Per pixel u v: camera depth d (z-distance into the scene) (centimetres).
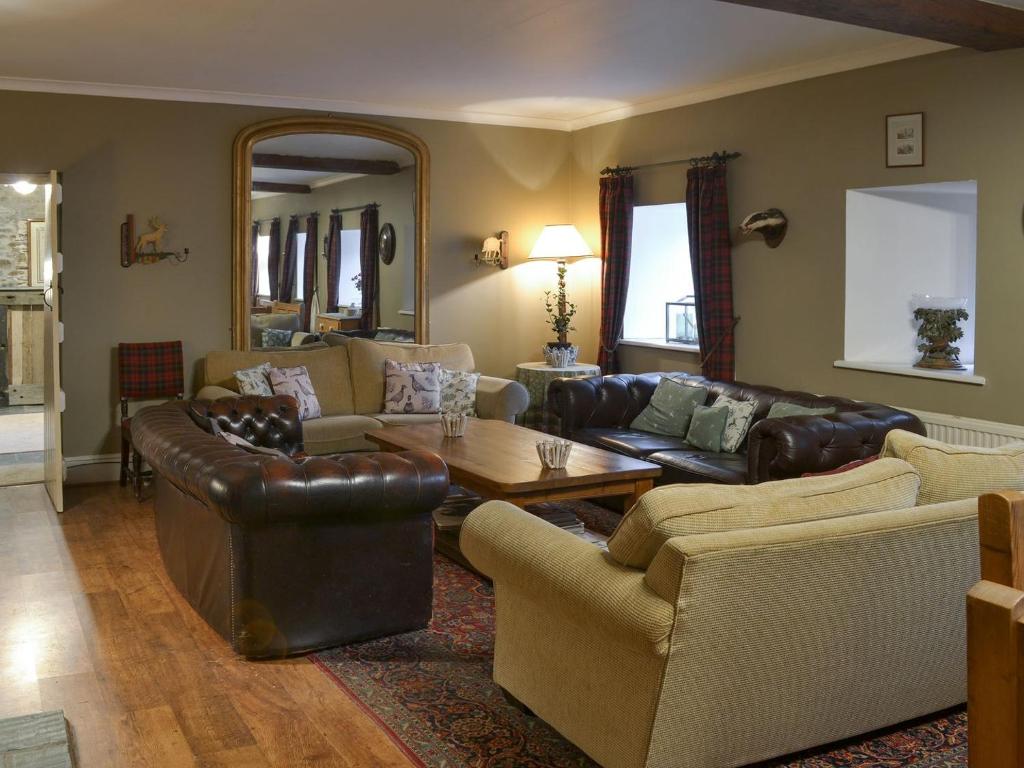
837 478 273
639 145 728
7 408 986
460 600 421
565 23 479
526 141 789
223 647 369
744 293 641
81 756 286
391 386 686
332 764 280
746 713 253
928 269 589
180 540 416
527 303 805
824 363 586
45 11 457
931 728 298
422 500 364
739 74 606
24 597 428
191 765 280
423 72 603
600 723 261
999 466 293
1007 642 97
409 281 755
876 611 266
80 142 646
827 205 577
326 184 719
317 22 479
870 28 444
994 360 489
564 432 620
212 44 527
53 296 579
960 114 497
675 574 230
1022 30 430
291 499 334
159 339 677
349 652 363
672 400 606
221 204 688
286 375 652
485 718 308
